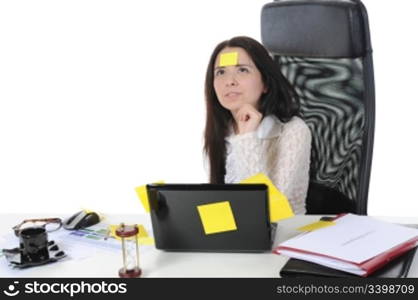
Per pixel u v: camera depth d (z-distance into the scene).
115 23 3.05
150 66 3.11
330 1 1.71
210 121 2.03
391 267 1.31
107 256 1.50
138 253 1.42
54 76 3.15
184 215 1.47
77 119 3.22
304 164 1.89
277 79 1.91
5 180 3.30
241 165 1.96
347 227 1.49
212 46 3.00
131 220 1.76
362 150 1.74
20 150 3.27
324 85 1.80
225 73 1.92
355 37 1.67
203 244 1.49
